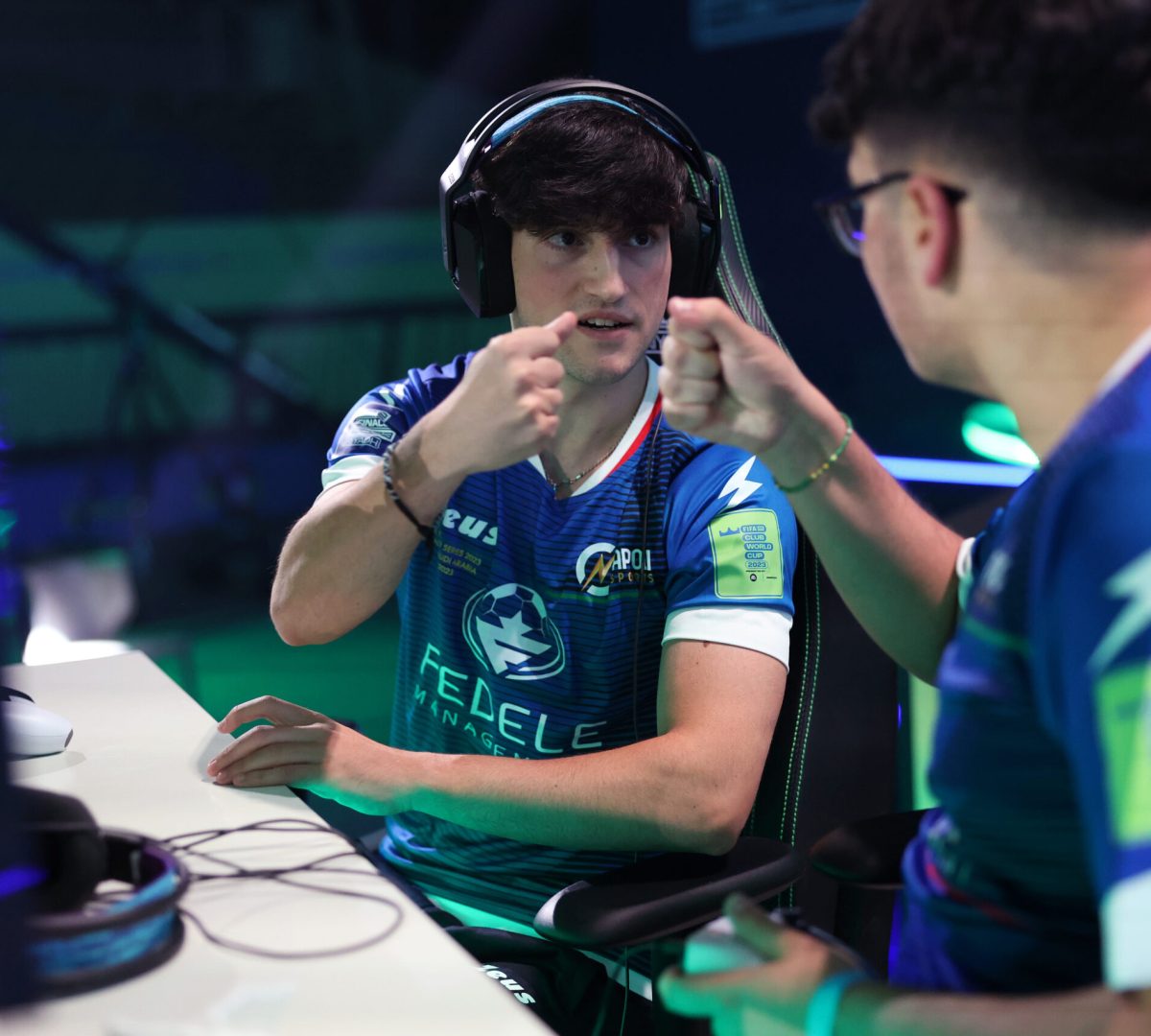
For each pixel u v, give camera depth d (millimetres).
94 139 6688
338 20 6645
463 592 1307
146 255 6793
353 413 1425
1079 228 600
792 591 1211
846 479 919
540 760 1182
